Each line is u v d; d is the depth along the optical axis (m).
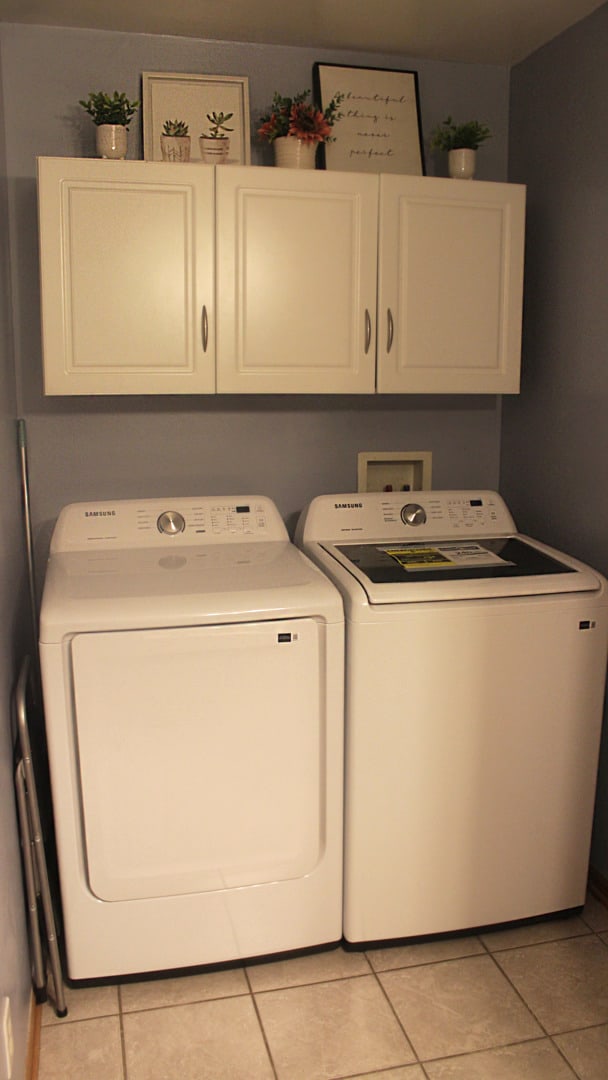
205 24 2.27
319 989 1.97
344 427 2.65
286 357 2.25
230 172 2.13
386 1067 1.75
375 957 2.09
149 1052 1.79
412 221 2.27
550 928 2.21
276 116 2.25
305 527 2.38
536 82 2.46
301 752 1.93
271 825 1.95
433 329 2.34
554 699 2.07
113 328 2.14
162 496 2.55
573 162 2.30
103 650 1.77
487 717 2.03
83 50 2.30
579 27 2.24
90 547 2.25
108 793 1.84
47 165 2.03
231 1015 1.89
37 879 1.91
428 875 2.08
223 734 1.87
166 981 2.00
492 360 2.40
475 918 2.14
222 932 1.98
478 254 2.33
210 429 2.55
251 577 1.99
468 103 2.60
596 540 2.28
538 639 2.02
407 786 2.01
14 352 2.34
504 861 2.12
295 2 2.12
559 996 1.96
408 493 2.48
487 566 2.16
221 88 2.36
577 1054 1.79
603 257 2.19
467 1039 1.83
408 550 2.29
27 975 1.84
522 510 2.67
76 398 2.43
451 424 2.75
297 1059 1.77
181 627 1.81
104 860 1.87
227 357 2.21
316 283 2.23
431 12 2.19
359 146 2.45
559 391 2.43
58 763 1.80
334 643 1.90
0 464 1.81
